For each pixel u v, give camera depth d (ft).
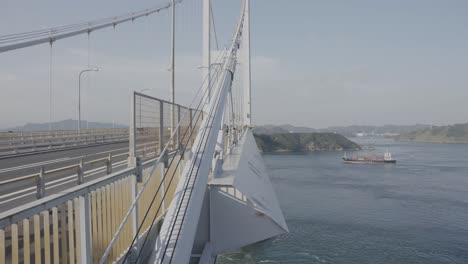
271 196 54.65
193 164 16.58
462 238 70.54
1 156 42.93
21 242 12.73
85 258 11.18
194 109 29.12
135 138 15.67
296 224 79.25
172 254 11.23
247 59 118.83
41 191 11.90
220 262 56.24
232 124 58.70
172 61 45.78
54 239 10.02
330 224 79.46
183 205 13.57
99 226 12.41
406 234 72.90
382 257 60.75
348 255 61.36
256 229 32.73
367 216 86.48
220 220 32.58
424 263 58.95
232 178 34.50
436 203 100.37
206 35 51.06
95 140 74.13
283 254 60.49
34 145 51.75
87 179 23.07
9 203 16.94
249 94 116.98
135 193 15.40
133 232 15.16
